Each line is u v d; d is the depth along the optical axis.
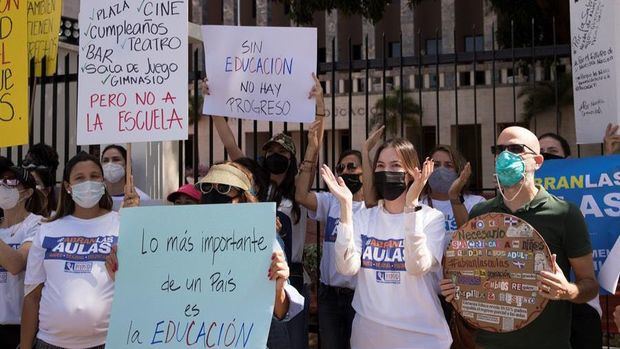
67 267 3.51
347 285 4.07
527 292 2.96
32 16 5.38
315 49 4.50
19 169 4.15
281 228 3.83
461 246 3.18
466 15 23.89
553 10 11.01
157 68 3.86
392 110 16.58
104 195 3.76
